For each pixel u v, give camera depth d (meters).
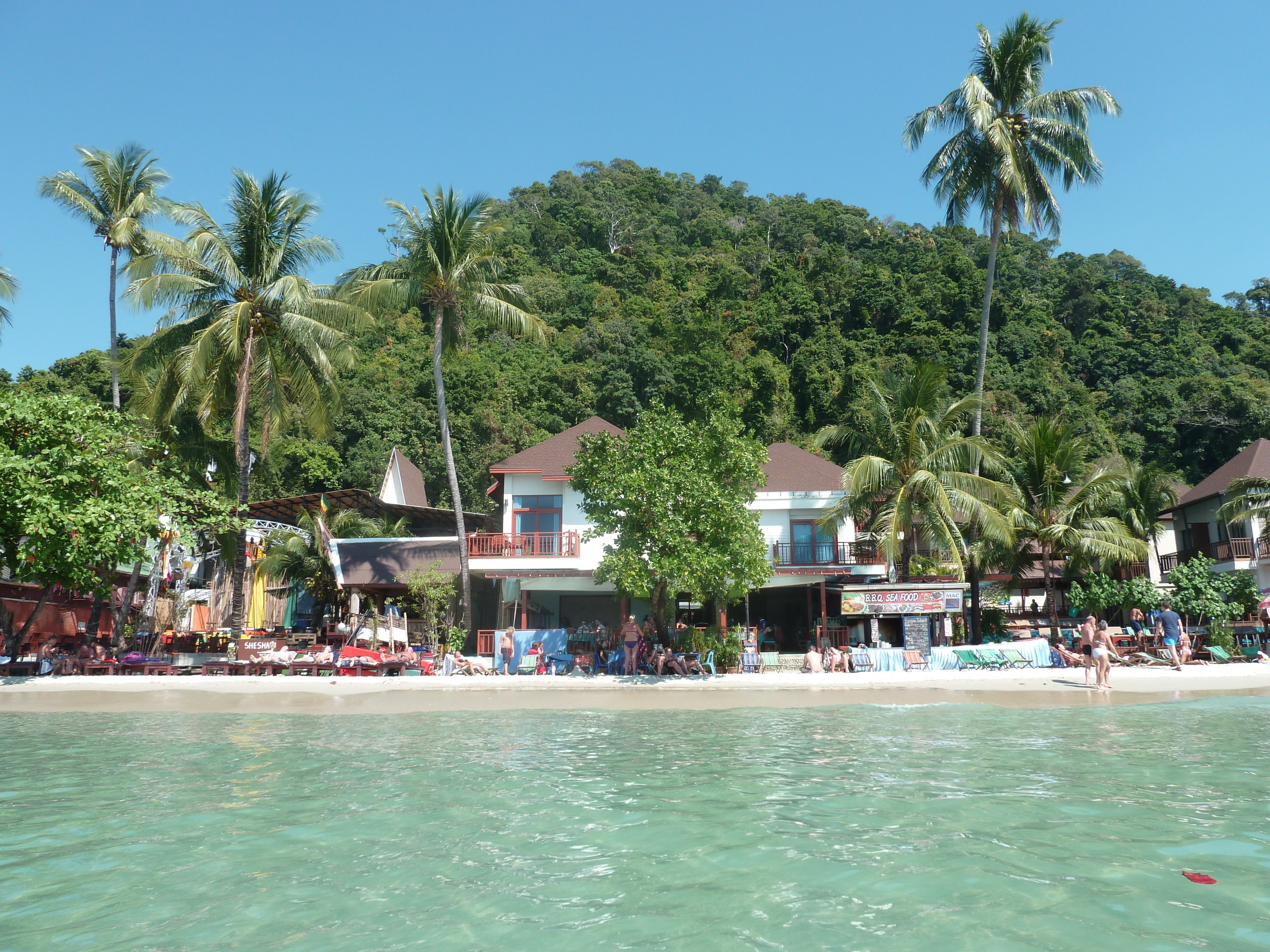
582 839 7.05
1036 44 35.28
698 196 145.00
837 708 17.50
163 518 29.08
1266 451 38.12
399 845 6.89
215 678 23.42
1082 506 30.77
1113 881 5.86
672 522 23.45
